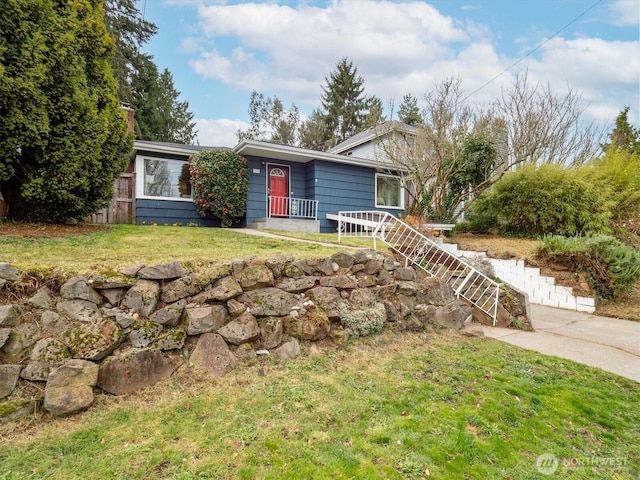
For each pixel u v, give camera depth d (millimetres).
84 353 2449
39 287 2615
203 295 3125
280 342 3338
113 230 6129
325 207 11859
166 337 2822
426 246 6297
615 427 2611
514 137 11539
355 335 3824
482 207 10141
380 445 2227
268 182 11477
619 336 4820
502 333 4859
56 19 4918
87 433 2164
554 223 8680
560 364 3729
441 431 2416
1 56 4363
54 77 4914
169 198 10523
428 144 10906
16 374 2258
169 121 26375
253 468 1954
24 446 2023
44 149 4953
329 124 31453
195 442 2139
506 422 2598
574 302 6504
